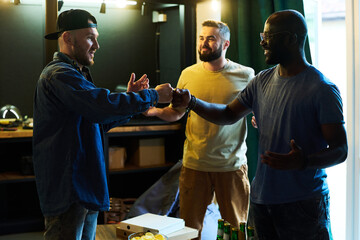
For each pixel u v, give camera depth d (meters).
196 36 4.53
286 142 2.21
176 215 4.05
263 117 2.33
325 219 2.23
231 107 2.61
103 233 2.96
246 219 3.42
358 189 3.44
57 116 2.27
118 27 5.03
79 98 2.16
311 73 2.19
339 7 5.95
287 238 2.25
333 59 5.85
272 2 3.81
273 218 2.28
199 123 3.34
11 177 4.27
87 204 2.25
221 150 3.31
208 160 3.33
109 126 2.61
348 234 3.50
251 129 3.90
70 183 2.22
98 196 2.30
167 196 3.98
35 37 4.81
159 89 2.58
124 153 4.57
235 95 3.35
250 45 3.93
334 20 5.97
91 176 2.30
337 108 2.11
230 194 3.35
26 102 4.84
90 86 2.27
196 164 3.36
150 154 4.60
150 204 3.98
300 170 2.02
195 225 3.39
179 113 3.43
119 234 2.84
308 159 2.02
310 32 3.64
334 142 2.09
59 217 2.26
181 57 4.54
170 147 4.80
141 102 2.29
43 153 2.29
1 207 4.62
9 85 4.77
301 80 2.19
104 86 5.05
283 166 1.99
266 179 2.27
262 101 2.35
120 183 4.96
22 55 4.79
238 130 3.36
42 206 2.31
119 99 2.21
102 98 2.17
